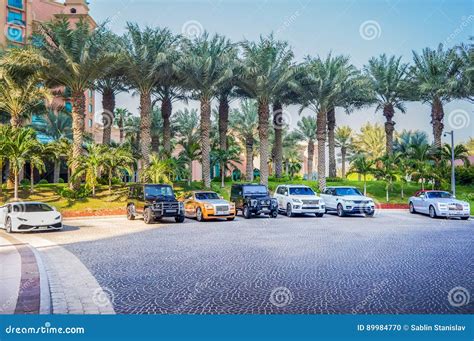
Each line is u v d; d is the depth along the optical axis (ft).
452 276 26.30
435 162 123.24
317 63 117.08
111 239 45.24
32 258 32.76
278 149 145.18
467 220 71.77
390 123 137.59
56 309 19.94
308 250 36.73
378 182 141.90
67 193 90.99
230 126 177.88
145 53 96.17
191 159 125.90
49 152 95.50
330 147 153.79
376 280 25.18
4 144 82.38
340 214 77.05
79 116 95.81
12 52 86.63
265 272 27.50
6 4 184.75
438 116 124.16
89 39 91.15
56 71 91.50
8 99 96.73
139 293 22.54
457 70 116.57
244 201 75.00
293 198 75.72
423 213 81.82
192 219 73.31
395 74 132.87
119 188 105.50
